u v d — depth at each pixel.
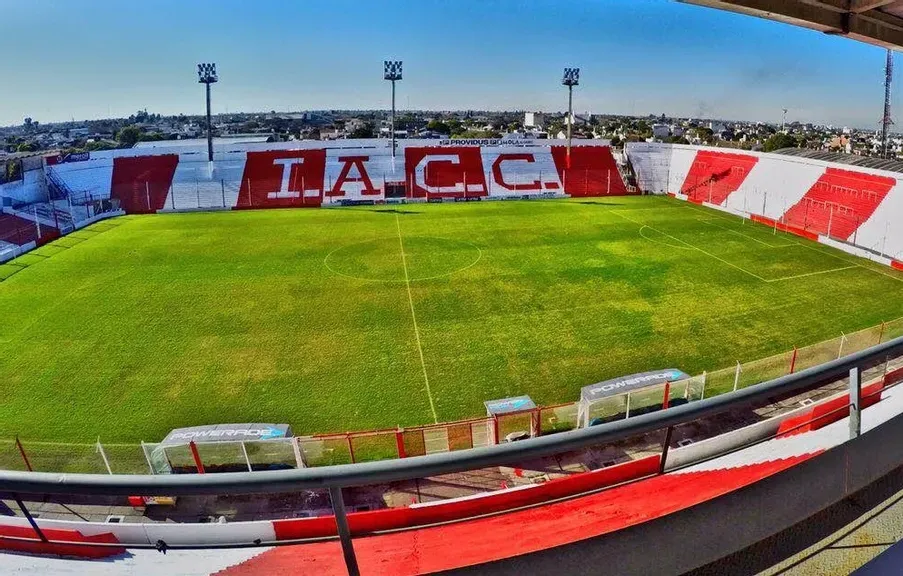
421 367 17.55
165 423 14.76
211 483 1.88
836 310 21.73
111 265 28.97
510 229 36.94
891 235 31.05
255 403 15.66
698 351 18.36
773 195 41.66
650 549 2.30
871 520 2.51
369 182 51.47
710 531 2.39
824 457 2.74
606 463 12.53
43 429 14.48
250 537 6.55
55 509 11.35
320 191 50.06
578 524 4.01
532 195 51.88
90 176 46.97
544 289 24.45
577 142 57.25
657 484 4.11
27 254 31.19
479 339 19.47
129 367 17.81
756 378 15.23
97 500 11.56
